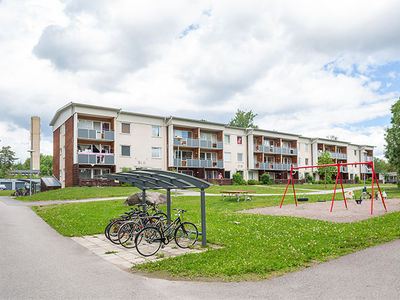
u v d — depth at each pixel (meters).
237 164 44.62
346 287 4.99
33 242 8.99
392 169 97.75
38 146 68.19
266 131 46.97
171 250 8.01
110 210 15.28
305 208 16.77
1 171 75.81
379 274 5.59
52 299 4.64
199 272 5.95
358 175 64.88
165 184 9.86
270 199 21.84
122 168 32.22
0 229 11.09
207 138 41.69
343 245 7.78
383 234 8.98
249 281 5.42
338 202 20.25
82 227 11.20
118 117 33.34
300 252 7.15
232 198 22.33
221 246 8.26
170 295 4.82
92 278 5.69
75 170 29.47
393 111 33.25
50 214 14.66
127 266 6.55
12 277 5.73
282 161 50.78
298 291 4.88
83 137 30.28
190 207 16.70
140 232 7.70
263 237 8.91
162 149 36.59
